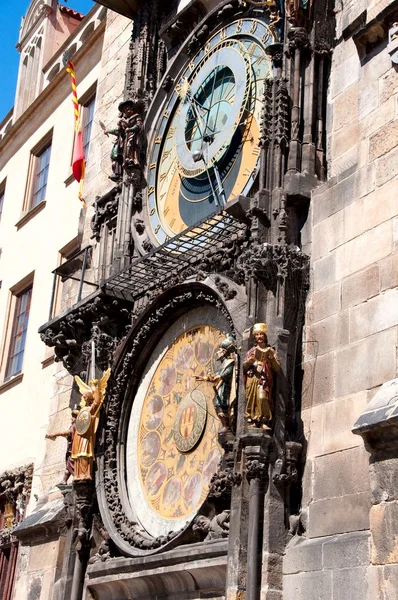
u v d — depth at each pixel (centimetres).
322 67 1463
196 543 1320
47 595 1714
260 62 1611
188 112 1777
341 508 1128
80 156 2161
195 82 1794
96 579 1527
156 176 1823
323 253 1305
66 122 2773
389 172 1227
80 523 1590
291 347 1275
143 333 1619
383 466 1018
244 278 1386
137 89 1920
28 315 2642
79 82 2725
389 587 973
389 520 994
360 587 1040
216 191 1612
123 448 1627
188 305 1549
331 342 1238
